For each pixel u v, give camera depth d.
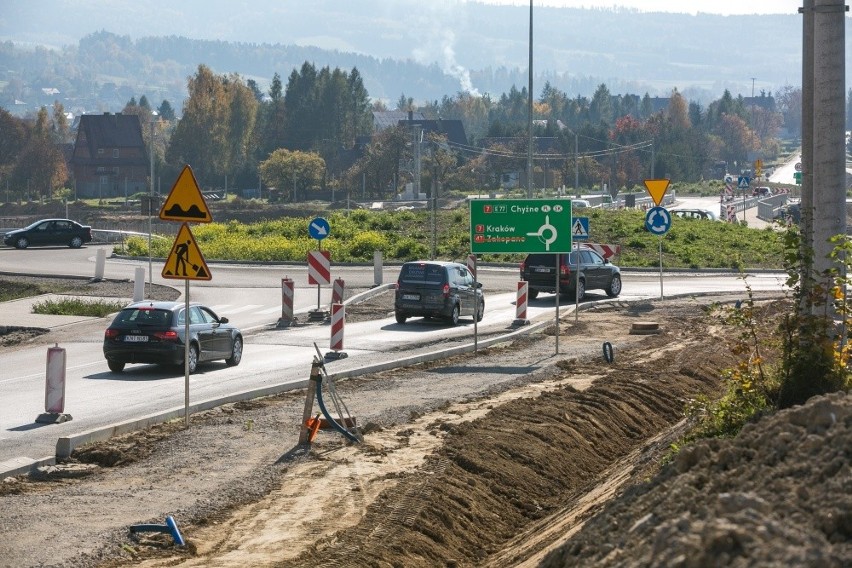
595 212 179.38
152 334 55.69
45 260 140.25
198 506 29.92
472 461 35.72
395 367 57.53
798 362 30.98
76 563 24.81
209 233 172.00
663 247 144.62
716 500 17.28
